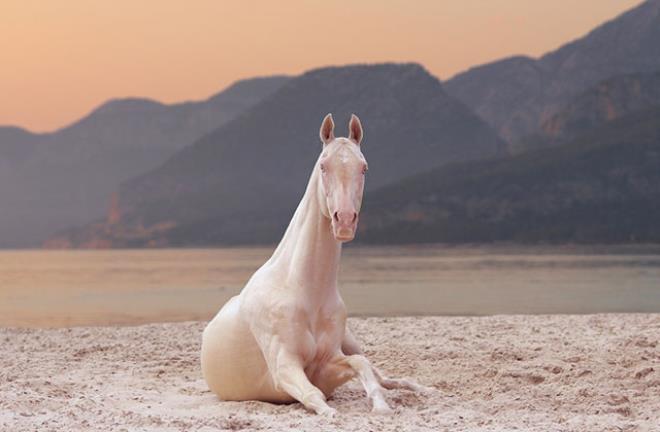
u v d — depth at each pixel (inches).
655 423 224.1
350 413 243.3
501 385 295.4
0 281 2586.1
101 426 217.9
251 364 261.6
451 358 361.1
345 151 241.9
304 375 244.8
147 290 1937.7
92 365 373.7
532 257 5118.1
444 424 224.2
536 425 221.8
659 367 299.1
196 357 395.5
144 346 440.1
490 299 1413.6
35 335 505.0
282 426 219.5
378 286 1939.0
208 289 1961.1
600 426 219.5
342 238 232.8
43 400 249.9
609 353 347.9
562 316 546.6
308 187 257.3
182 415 244.7
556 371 313.0
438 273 2815.0
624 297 1453.0
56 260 6427.2
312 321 252.8
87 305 1362.0
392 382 273.3
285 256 260.4
